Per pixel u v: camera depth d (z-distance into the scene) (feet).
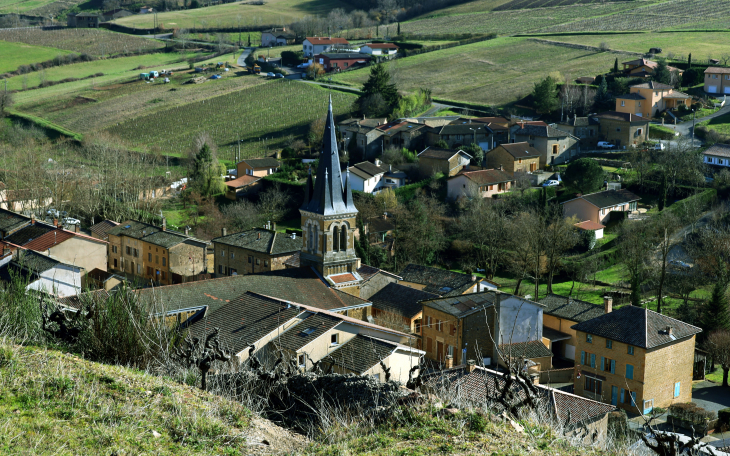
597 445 61.57
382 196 373.40
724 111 494.59
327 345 150.10
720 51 622.54
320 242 210.79
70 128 596.29
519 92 590.55
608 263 312.91
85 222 371.15
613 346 192.65
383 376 142.10
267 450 56.59
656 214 343.26
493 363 208.74
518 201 366.63
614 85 537.65
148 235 310.86
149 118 611.88
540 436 58.03
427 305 217.77
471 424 58.23
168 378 67.56
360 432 59.82
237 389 76.02
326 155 206.69
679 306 257.55
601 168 376.07
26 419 51.52
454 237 337.72
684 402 193.06
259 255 281.95
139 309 80.84
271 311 160.97
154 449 51.19
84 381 59.93
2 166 433.48
